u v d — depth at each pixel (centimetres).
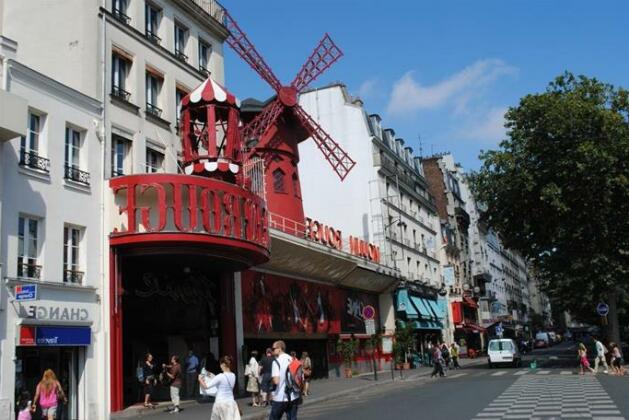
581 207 2889
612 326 3056
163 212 1529
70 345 1396
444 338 4834
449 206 5975
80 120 1528
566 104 2864
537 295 12181
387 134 4425
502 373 2666
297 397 1001
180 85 1984
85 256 1486
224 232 1609
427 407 1427
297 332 2544
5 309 1235
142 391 1803
